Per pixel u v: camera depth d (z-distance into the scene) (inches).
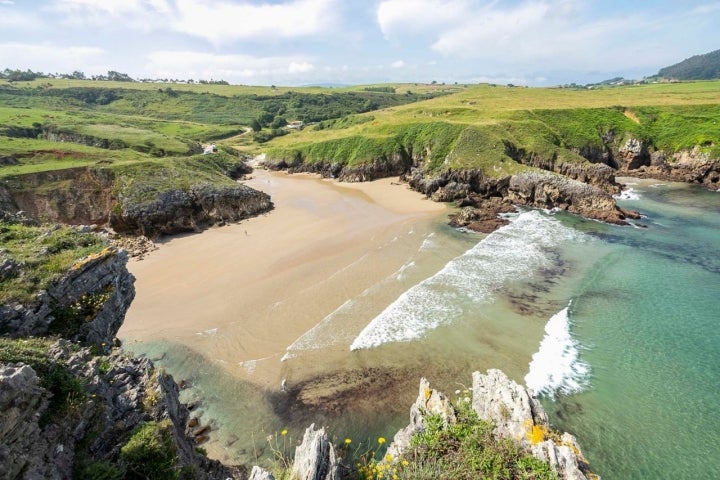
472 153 2930.6
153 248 1923.0
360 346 1106.7
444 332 1162.6
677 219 2162.9
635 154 3321.9
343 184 3405.5
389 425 858.1
